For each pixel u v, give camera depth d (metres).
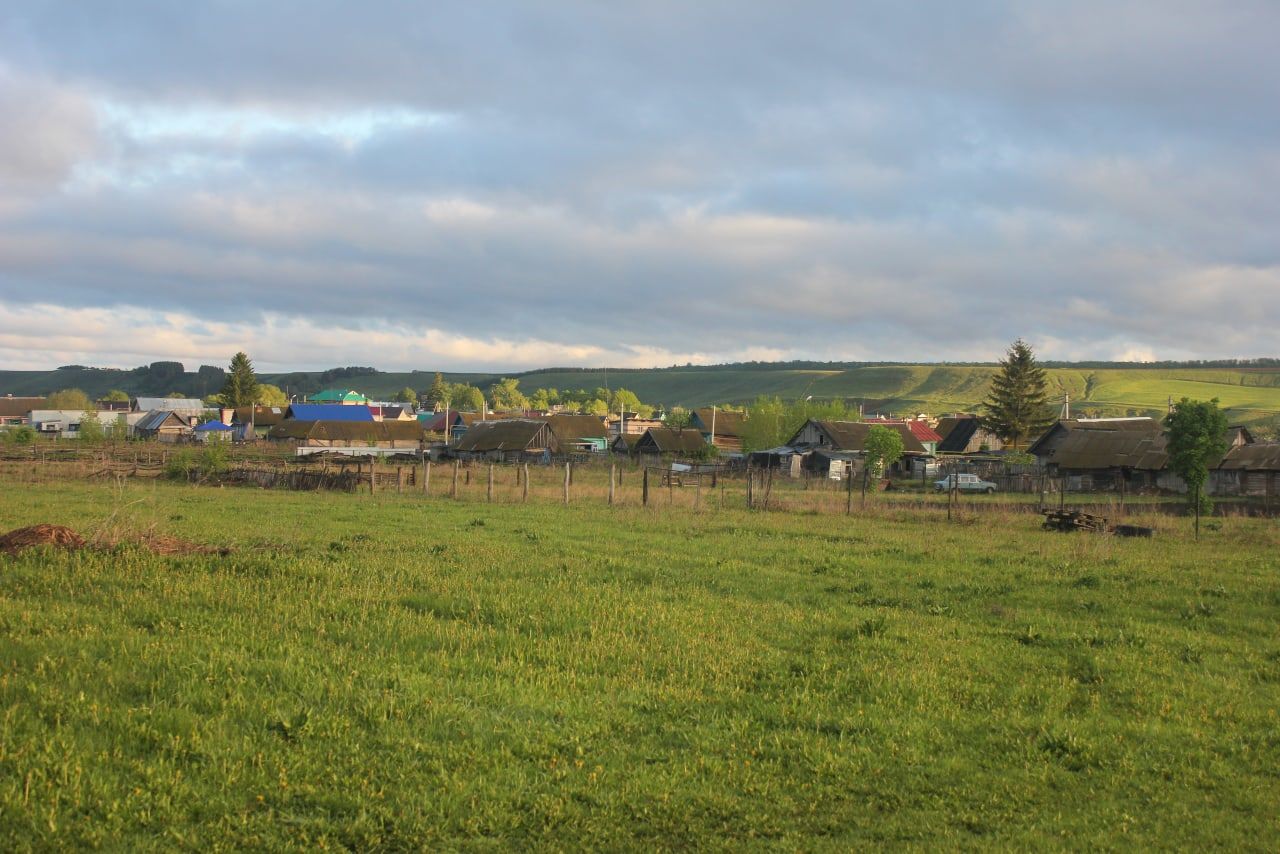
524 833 7.68
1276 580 20.98
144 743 8.62
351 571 18.28
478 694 10.76
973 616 16.62
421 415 173.88
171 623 12.98
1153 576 21.45
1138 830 8.17
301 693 10.24
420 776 8.48
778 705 11.13
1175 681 12.66
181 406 165.00
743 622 15.47
